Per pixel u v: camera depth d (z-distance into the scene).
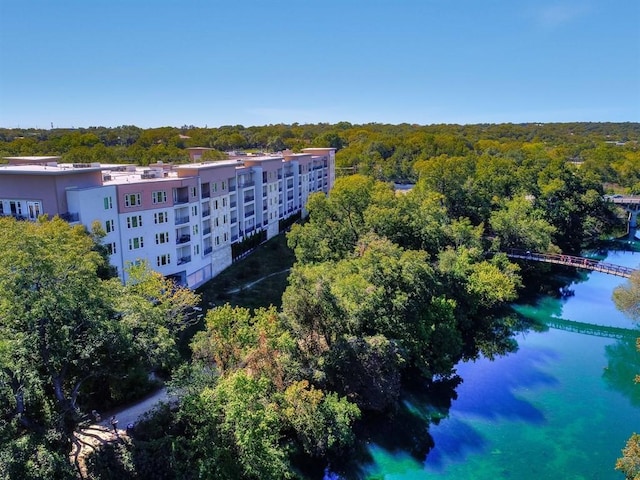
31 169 52.44
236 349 37.25
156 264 59.91
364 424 40.22
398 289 47.66
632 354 54.09
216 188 70.00
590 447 38.25
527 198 95.94
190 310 55.81
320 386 38.88
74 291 25.92
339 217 68.19
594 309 67.25
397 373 42.84
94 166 57.78
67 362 26.92
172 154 116.62
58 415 26.52
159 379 40.19
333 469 35.59
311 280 42.19
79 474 27.28
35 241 25.67
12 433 23.83
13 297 24.19
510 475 35.22
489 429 40.47
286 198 98.94
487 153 150.75
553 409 43.41
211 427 30.12
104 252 46.00
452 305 52.12
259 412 30.31
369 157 152.25
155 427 30.69
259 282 69.25
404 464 36.34
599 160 133.00
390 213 65.25
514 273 71.50
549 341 57.47
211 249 69.50
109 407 36.38
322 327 40.25
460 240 69.31
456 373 49.69
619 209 105.94
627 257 90.94
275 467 29.98
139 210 57.12
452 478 34.94
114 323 27.41
